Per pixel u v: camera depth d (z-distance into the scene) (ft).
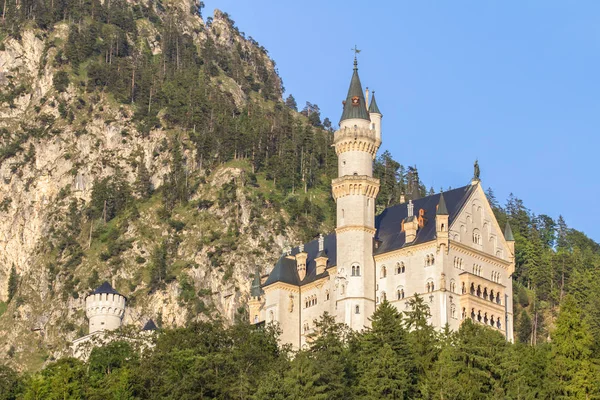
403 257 594.24
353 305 592.60
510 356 486.38
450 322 570.46
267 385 462.19
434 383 455.22
